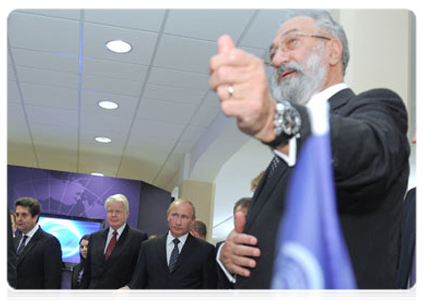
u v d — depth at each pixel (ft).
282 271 2.45
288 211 2.52
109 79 21.02
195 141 29.30
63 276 23.85
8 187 31.42
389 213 3.14
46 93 23.21
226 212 50.24
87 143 31.50
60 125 28.09
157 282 13.66
